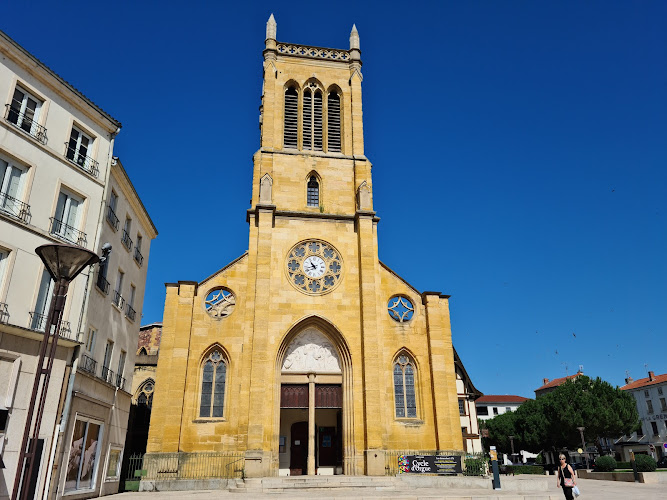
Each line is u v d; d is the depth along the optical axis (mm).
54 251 12875
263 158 38875
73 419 22078
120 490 29844
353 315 34969
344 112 42219
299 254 36406
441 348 34719
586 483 39844
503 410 118750
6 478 18578
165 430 30266
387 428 32594
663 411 80188
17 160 21672
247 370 32125
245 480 27891
